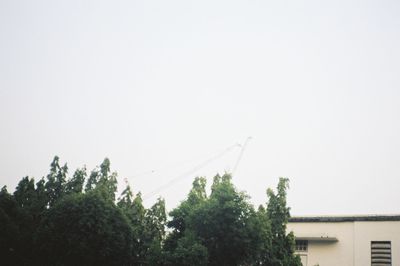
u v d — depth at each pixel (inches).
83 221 1023.6
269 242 1075.3
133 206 1274.6
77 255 1002.1
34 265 1056.2
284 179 1227.9
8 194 1168.2
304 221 1358.3
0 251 1056.2
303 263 1314.0
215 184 1317.7
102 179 1391.5
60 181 1409.9
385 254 1219.9
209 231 1019.9
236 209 1032.2
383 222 1255.5
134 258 1090.7
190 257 944.9
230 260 1030.4
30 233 1118.4
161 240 1254.3
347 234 1291.8
